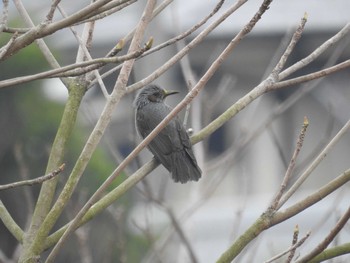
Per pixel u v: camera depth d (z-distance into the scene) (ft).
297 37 27.96
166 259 45.93
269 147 88.84
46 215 27.14
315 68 84.84
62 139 28.22
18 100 62.59
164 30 73.97
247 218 84.02
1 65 61.57
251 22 24.72
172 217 36.29
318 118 87.66
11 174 59.98
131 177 27.68
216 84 87.56
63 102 65.10
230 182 90.58
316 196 25.09
